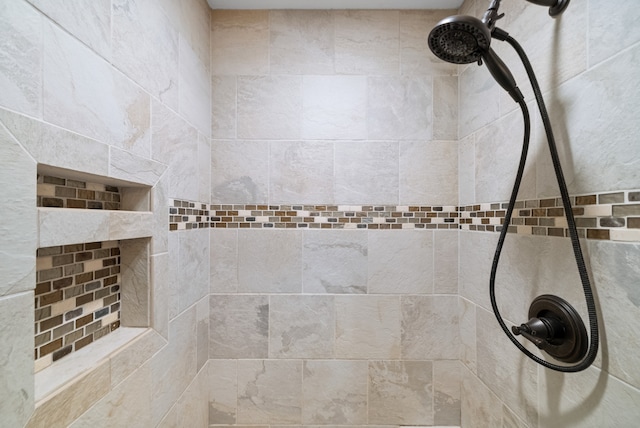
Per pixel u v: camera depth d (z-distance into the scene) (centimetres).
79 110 58
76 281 68
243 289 126
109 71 67
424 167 127
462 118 124
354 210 127
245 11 127
